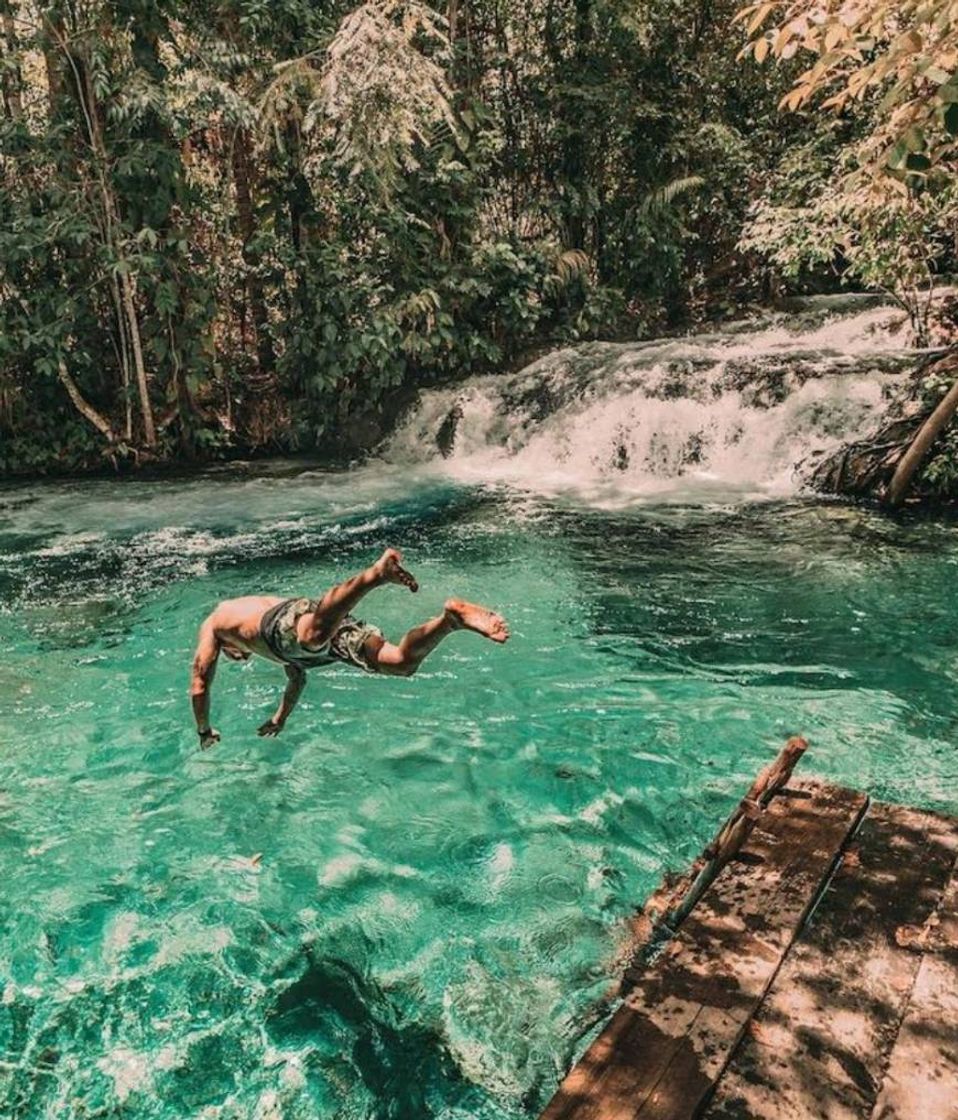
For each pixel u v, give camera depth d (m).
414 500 11.85
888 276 10.73
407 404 14.59
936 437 10.05
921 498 10.51
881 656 6.98
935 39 4.83
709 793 5.34
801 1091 2.74
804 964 3.23
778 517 10.34
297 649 3.21
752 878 3.65
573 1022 3.75
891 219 9.61
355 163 12.70
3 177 12.63
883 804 4.23
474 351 14.93
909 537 9.44
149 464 13.83
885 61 4.39
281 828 5.11
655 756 5.74
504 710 6.36
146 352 14.13
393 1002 3.91
